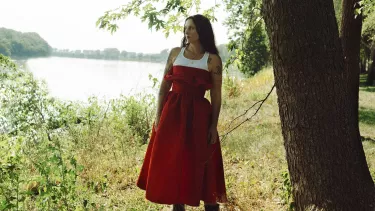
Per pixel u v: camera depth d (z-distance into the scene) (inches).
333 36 96.6
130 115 268.2
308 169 102.0
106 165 191.3
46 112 228.4
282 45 97.2
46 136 208.7
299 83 97.5
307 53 95.0
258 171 189.2
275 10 96.4
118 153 210.7
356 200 99.3
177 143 116.0
